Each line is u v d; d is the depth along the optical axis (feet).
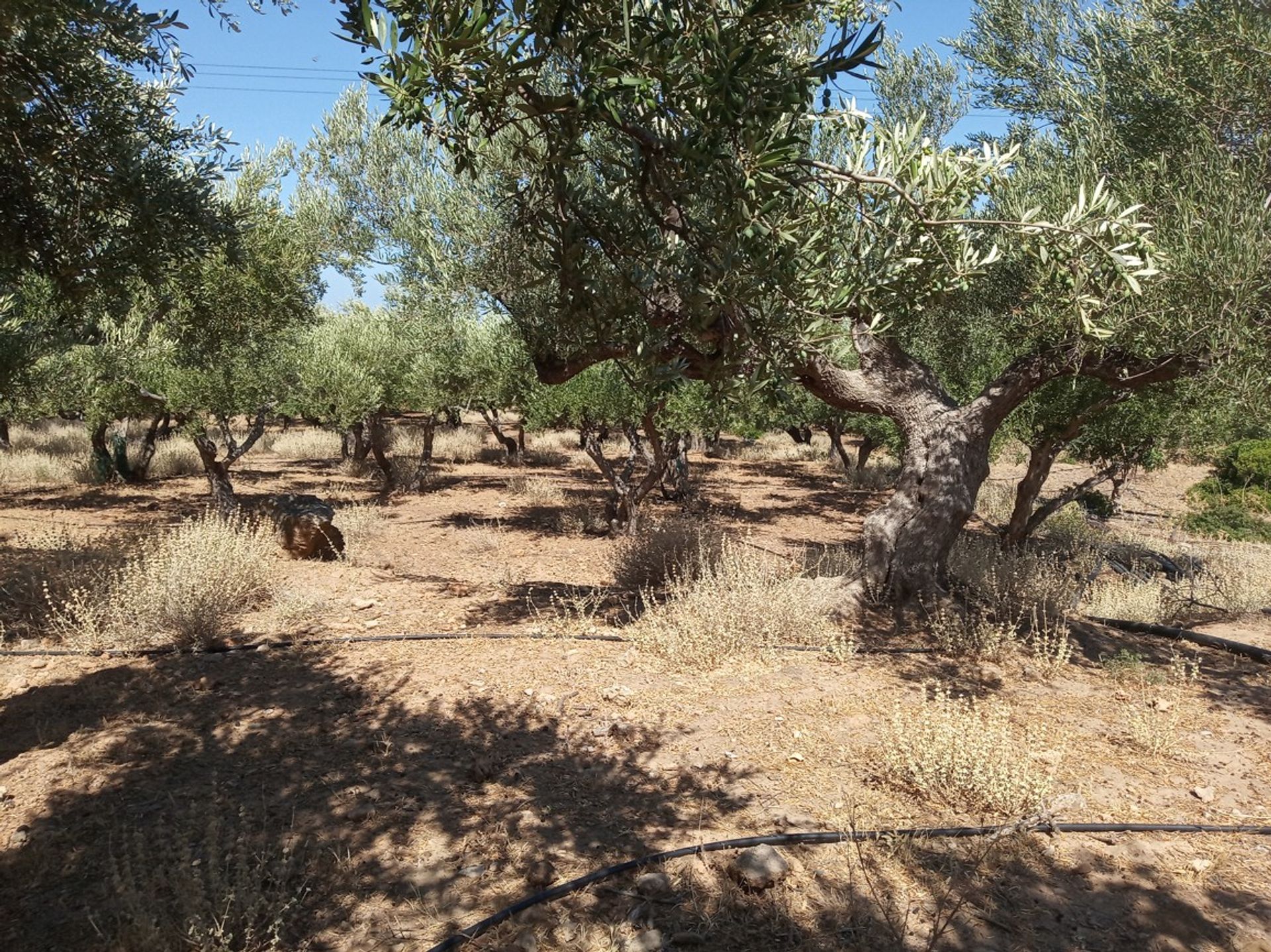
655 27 9.98
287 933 8.96
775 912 9.43
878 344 21.95
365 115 37.55
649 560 28.43
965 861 10.58
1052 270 16.58
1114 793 12.44
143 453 57.72
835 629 19.99
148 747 13.65
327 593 24.50
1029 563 25.63
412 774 12.78
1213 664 19.69
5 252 12.40
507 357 48.29
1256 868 10.62
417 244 31.63
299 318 38.83
